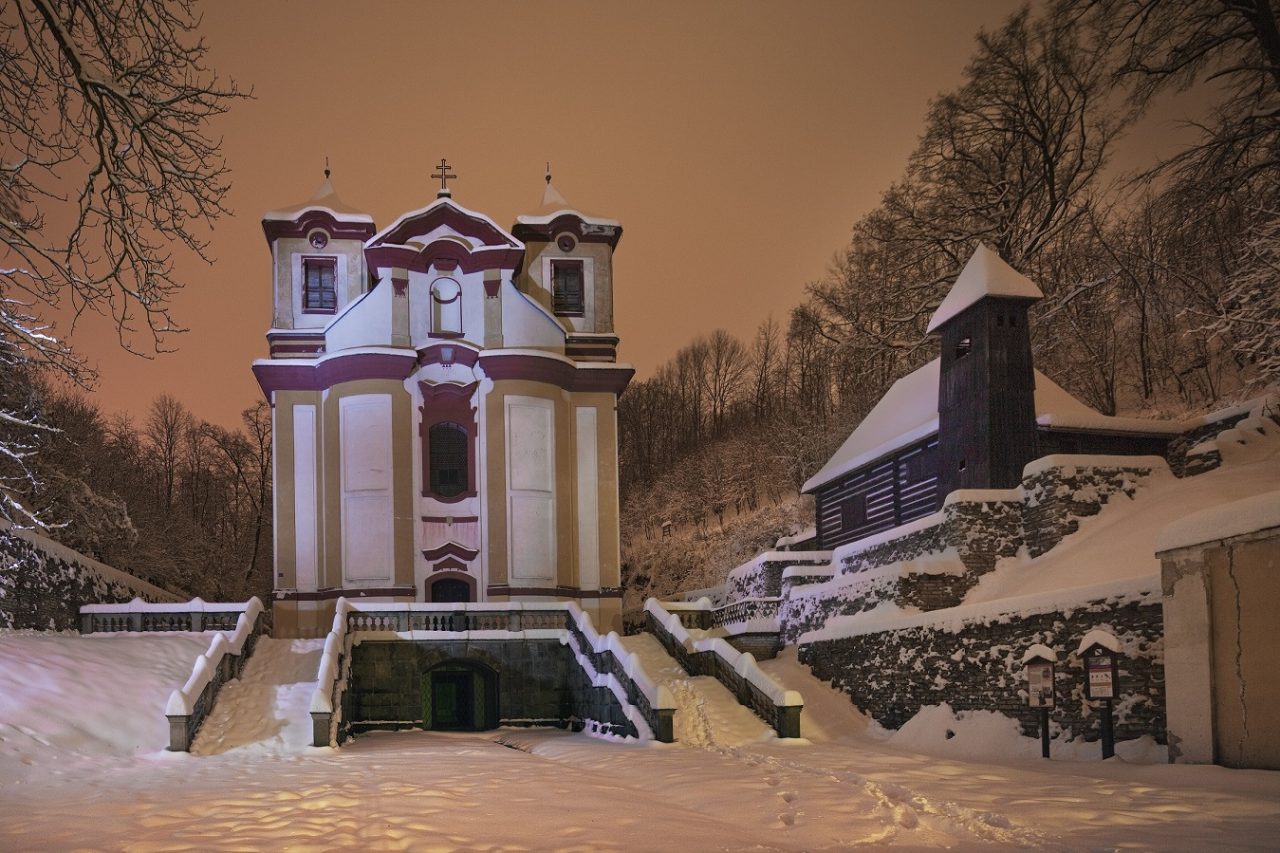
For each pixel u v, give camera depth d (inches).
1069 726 723.4
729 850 412.5
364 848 413.7
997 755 761.6
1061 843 410.3
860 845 424.8
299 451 1465.3
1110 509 971.3
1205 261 1624.0
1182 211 1503.4
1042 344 1902.1
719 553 2290.8
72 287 578.2
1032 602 770.8
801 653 1128.2
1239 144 1464.1
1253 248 1197.7
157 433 2962.6
